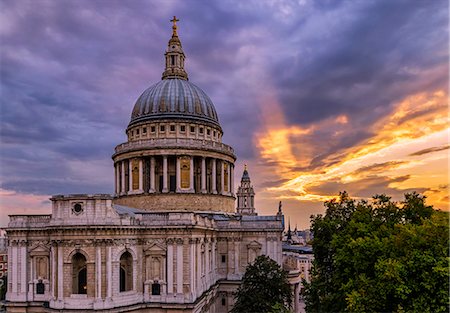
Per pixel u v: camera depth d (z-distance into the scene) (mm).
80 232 71688
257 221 96875
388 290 43750
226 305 95375
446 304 41312
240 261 96562
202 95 114812
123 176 105312
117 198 105750
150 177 101562
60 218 72812
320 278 63531
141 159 102312
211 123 111125
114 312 70000
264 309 73312
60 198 73125
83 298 70312
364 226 56469
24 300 76562
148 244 76500
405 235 47562
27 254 77938
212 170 106312
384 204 63719
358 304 44562
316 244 66125
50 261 76062
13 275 77625
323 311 56969
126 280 75500
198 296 76688
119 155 106375
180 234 75625
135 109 112875
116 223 72750
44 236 77750
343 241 57250
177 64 118812
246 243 96688
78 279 73312
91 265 71188
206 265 84562
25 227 77562
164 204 99500
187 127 106375
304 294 66500
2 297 145750
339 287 54688
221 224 97688
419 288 43188
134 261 75375
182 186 101812
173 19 121438
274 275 78062
